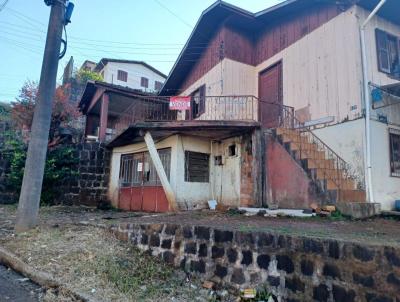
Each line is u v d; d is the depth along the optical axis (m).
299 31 8.71
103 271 3.97
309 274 3.22
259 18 9.58
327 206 6.02
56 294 3.41
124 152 10.51
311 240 3.29
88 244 4.86
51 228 5.71
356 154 6.77
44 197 9.73
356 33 7.10
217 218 6.11
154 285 3.82
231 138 8.89
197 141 9.15
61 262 4.14
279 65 9.34
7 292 3.40
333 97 7.44
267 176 7.68
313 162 6.77
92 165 10.64
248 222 5.22
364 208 5.88
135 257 4.58
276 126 9.07
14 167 9.45
